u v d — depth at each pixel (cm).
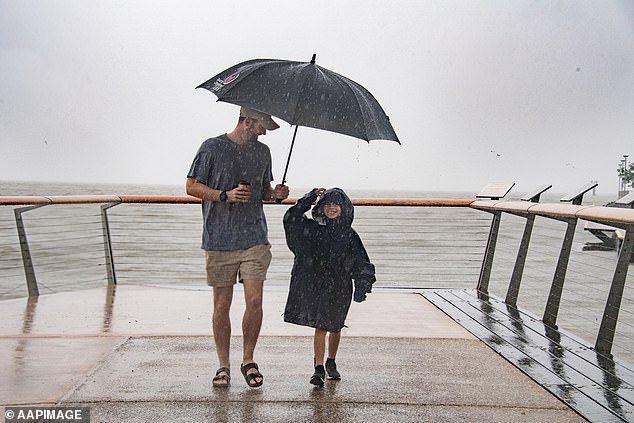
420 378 429
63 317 605
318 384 406
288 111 367
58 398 382
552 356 478
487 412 366
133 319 600
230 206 412
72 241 2334
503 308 660
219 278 416
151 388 402
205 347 501
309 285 409
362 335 546
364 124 382
